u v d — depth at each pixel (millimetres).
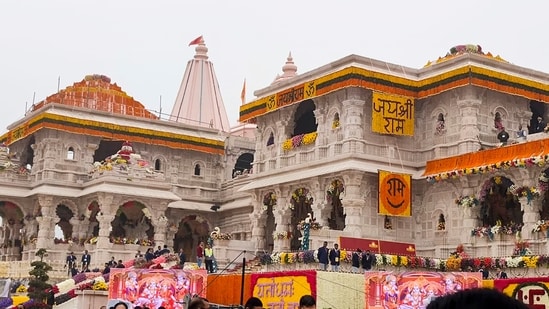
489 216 50906
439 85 52469
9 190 69688
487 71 51156
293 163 58562
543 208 47625
